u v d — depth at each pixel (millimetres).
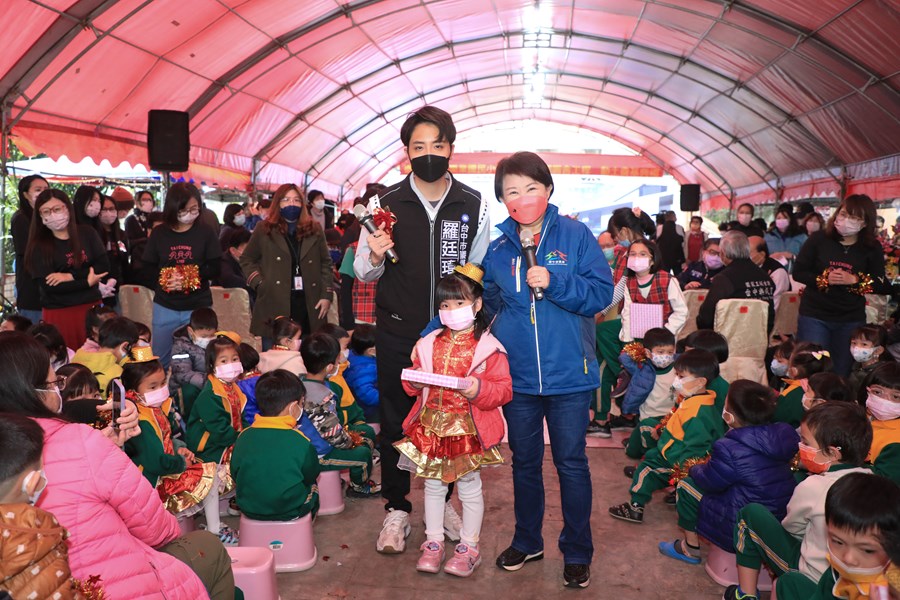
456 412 2951
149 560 1929
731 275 5289
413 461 2961
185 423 4180
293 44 12266
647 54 15734
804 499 2396
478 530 3084
